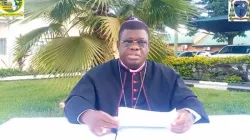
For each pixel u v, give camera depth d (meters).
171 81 1.53
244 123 1.64
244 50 12.91
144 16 4.49
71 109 1.35
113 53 4.08
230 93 7.36
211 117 1.82
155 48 4.23
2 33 13.02
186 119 1.31
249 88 7.76
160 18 4.48
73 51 4.22
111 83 1.50
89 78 1.50
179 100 1.46
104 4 4.37
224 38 18.86
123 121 1.34
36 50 4.55
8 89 8.45
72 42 4.29
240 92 7.53
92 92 1.45
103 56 4.26
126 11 4.62
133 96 1.49
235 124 1.63
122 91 1.49
